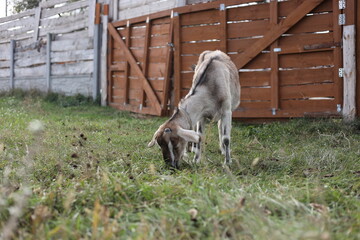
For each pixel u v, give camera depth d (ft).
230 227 8.07
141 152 17.35
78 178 12.59
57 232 7.93
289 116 24.75
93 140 20.12
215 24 27.30
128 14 34.91
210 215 8.70
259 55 25.76
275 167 14.99
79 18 40.78
